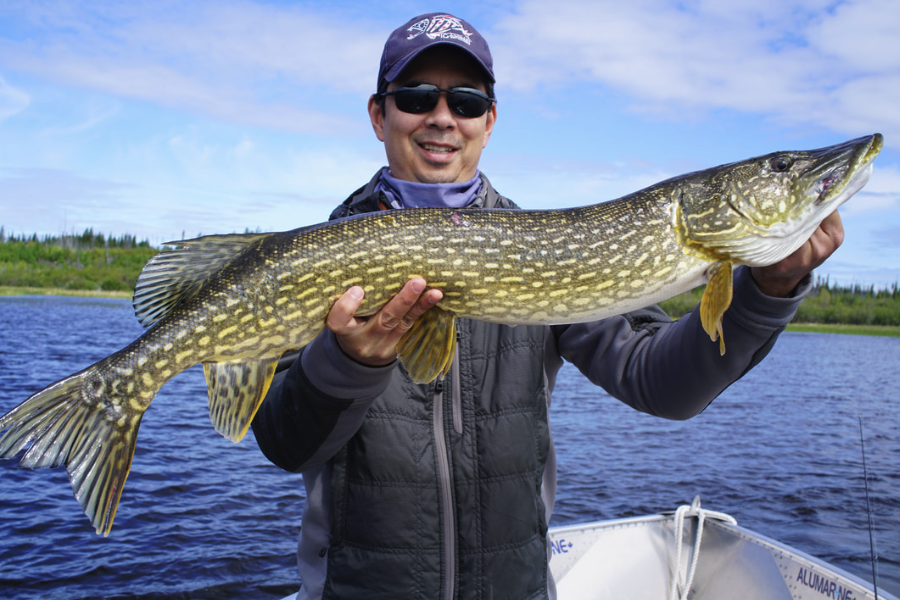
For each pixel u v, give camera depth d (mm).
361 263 642
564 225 688
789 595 976
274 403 638
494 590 622
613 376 705
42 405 613
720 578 1082
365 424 634
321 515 663
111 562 1711
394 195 785
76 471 613
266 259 642
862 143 680
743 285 609
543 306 685
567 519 2193
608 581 1097
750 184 694
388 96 789
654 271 701
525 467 648
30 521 1957
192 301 645
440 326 664
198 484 2357
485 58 788
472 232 666
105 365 630
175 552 1785
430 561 619
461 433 642
